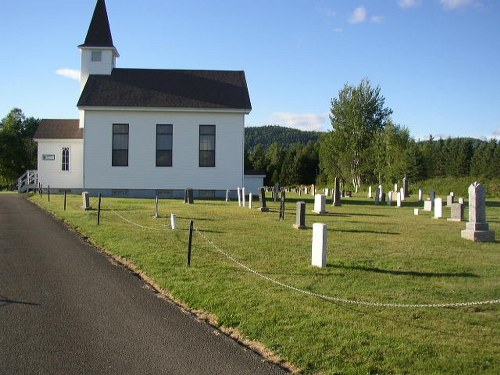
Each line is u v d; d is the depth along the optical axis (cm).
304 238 1521
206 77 4034
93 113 3644
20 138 8038
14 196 3656
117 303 859
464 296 886
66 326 736
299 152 9706
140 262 1155
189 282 970
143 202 2950
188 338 697
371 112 6994
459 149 10031
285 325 729
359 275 1039
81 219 1972
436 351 635
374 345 652
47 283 983
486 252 1344
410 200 4156
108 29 4062
